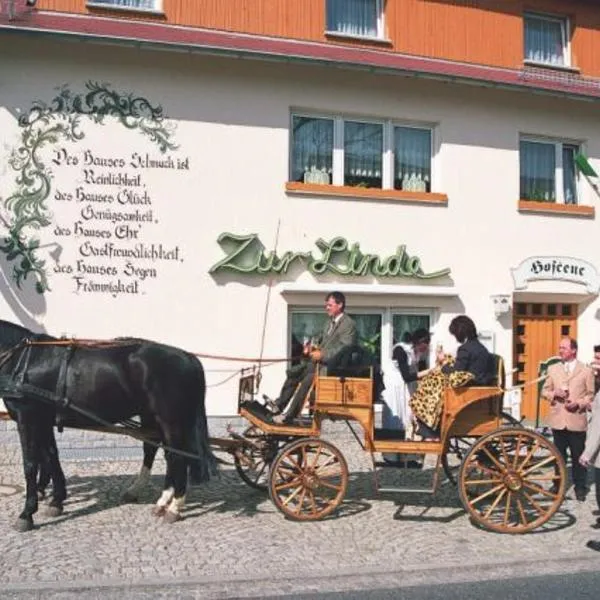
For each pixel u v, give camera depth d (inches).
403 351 404.5
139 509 338.3
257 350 529.3
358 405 328.2
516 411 585.9
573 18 658.2
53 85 494.0
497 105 600.4
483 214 593.9
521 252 605.6
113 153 503.8
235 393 523.2
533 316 625.0
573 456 376.2
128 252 505.4
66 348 319.0
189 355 327.3
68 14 507.8
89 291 498.0
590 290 624.7
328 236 549.0
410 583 260.2
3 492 367.9
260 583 255.9
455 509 350.9
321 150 560.7
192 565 267.6
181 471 321.4
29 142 489.7
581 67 657.6
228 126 526.9
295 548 289.6
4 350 315.6
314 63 517.0
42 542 289.6
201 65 520.4
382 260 560.4
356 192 555.2
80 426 323.3
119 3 528.4
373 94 564.1
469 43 612.1
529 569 277.0
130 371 316.5
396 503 358.6
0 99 486.0
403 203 569.9
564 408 376.2
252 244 530.6
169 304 512.4
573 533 318.3
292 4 561.0
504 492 320.5
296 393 342.3
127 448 477.1
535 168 626.8
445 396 323.9
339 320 344.8
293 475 328.5
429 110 580.1
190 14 535.2
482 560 280.4
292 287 533.6
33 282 488.4
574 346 381.7
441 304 578.9
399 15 592.4
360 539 303.0
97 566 264.2
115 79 504.4
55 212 493.4
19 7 492.7
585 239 628.7
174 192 515.2
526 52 651.5
